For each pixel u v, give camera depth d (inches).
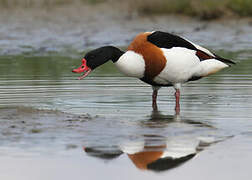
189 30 1047.0
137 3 1243.2
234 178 313.1
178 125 426.0
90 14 1211.2
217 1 1177.4
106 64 757.9
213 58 520.1
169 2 1221.7
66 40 971.3
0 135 400.2
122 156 353.1
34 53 849.5
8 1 1291.8
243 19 1111.0
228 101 514.0
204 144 374.0
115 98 534.3
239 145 371.2
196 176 317.7
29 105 496.7
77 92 560.4
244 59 760.3
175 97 521.3
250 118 445.4
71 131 409.7
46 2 1304.1
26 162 341.7
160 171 327.9
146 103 514.3
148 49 482.0
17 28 1072.8
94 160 346.0
